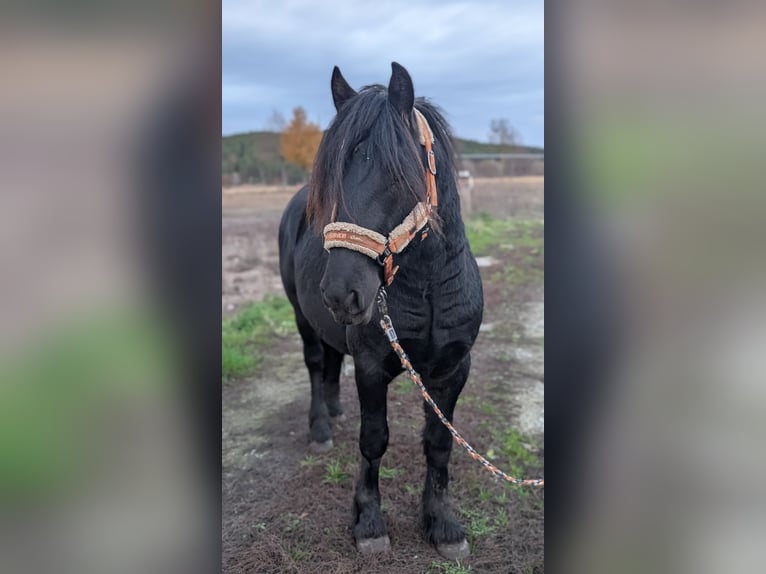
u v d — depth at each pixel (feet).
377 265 5.89
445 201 6.72
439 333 6.90
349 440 11.06
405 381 13.91
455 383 7.52
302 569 7.57
